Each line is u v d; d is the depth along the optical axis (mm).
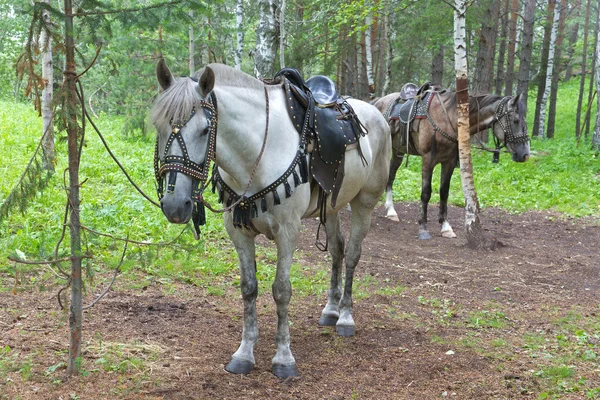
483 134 18844
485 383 3975
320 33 15922
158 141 3203
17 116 16547
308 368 4055
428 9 15750
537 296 6188
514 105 8469
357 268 6855
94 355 3889
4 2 10523
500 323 5266
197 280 5762
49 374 3586
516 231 9570
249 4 18750
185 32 14359
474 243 8141
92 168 10094
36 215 6977
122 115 21641
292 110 3842
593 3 34906
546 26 23875
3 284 5082
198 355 4090
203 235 7125
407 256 7605
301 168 3768
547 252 8188
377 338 4719
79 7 3270
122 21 3414
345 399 3639
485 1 15578
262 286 5770
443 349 4559
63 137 3387
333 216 4859
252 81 3668
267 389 3680
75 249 3410
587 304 5965
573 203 11672
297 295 5684
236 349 4250
